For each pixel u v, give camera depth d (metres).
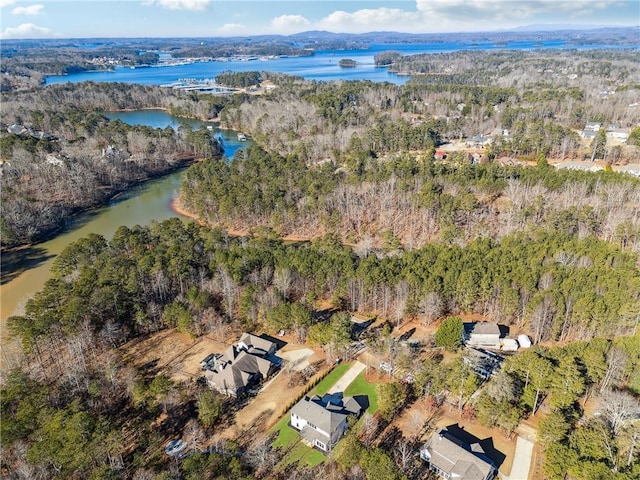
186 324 79.44
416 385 65.62
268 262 94.31
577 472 48.75
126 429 61.16
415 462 56.06
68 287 83.31
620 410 55.91
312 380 70.25
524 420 61.88
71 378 65.50
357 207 126.44
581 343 67.44
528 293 81.44
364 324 84.94
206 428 61.66
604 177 124.62
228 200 127.69
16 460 53.44
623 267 85.19
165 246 99.69
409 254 93.25
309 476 54.03
